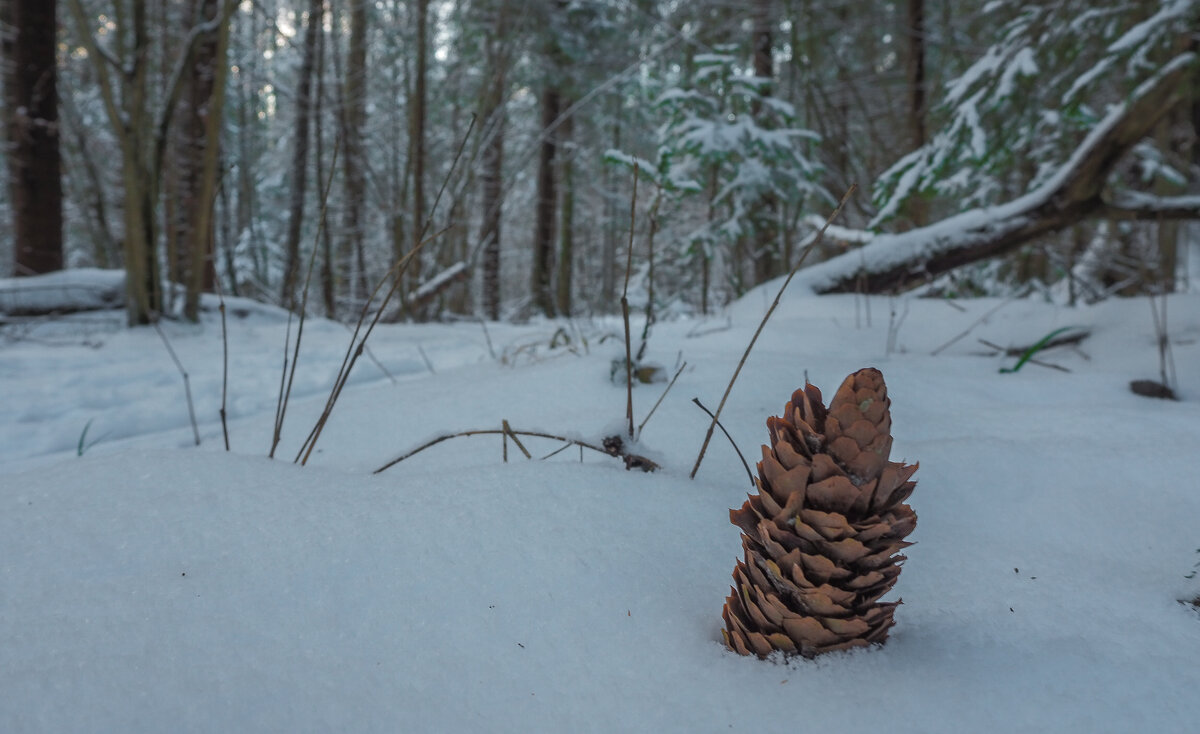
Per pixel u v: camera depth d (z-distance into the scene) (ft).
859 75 12.33
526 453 1.71
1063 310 4.27
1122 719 0.85
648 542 1.32
